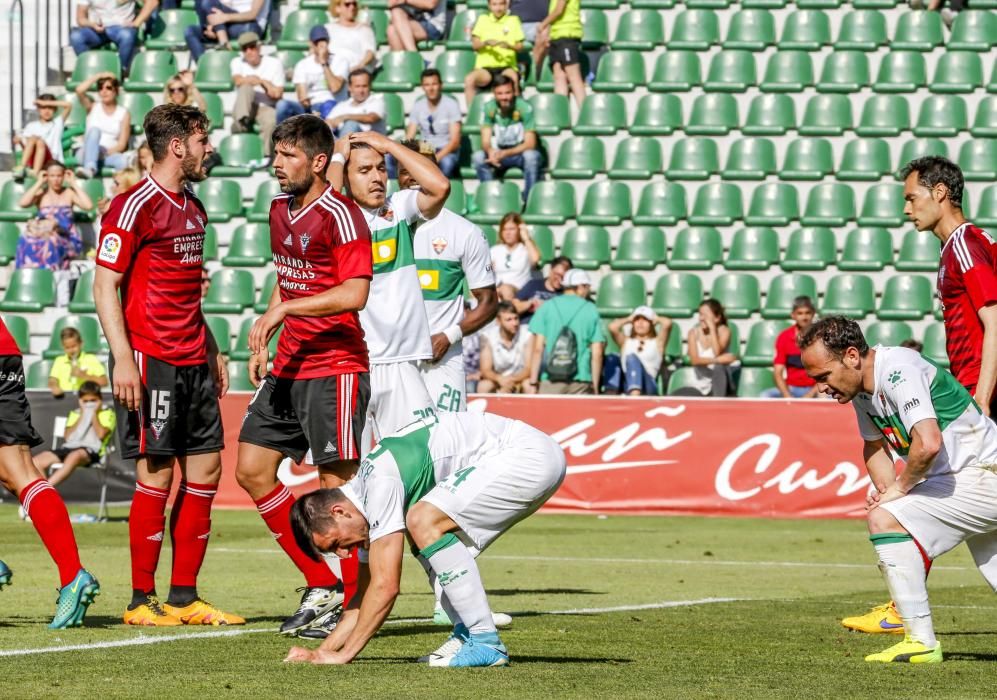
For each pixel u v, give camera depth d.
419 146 24.94
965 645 21.97
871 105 67.75
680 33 71.31
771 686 17.38
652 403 51.03
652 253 64.38
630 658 19.83
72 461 49.53
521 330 55.81
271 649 20.41
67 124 69.44
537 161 65.44
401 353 24.09
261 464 23.02
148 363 23.47
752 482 50.28
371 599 18.47
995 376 22.80
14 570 32.97
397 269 24.14
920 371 19.67
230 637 21.86
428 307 26.52
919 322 61.53
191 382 23.86
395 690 16.53
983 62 69.19
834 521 49.09
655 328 58.25
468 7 73.38
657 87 69.56
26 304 63.50
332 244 22.00
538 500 18.77
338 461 22.84
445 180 23.70
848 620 23.47
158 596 28.03
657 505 50.84
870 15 70.38
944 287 23.84
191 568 23.89
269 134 68.19
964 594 30.30
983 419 20.03
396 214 24.14
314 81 67.19
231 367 60.00
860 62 69.19
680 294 62.25
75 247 65.25
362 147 23.34
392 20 71.19
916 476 19.66
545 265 63.88
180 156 23.50
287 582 30.94
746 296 62.16
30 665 18.58
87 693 16.23
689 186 66.88
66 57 77.00
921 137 66.88
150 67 73.00
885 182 66.50
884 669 19.06
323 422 22.70
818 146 67.06
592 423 51.22
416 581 32.19
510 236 58.91
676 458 50.84
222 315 63.50
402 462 18.30
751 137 67.94
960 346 23.80
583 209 66.06
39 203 65.94
